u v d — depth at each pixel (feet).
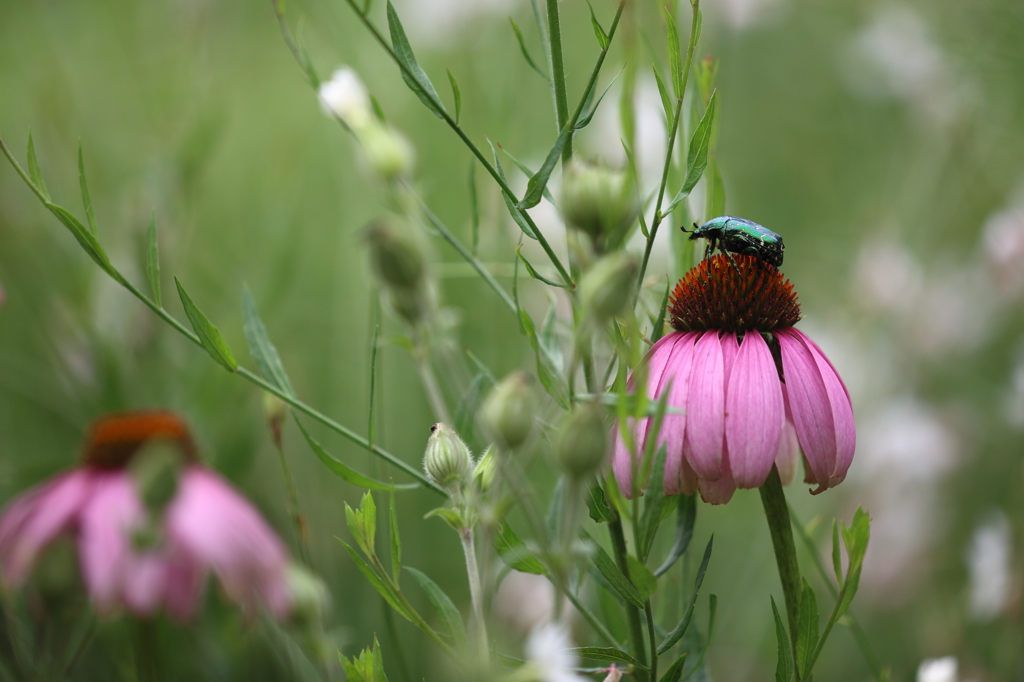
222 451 2.52
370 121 2.03
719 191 2.07
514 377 1.77
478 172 2.71
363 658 1.91
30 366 2.80
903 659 2.61
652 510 1.89
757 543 2.68
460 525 1.86
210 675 2.29
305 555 2.10
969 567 2.65
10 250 2.72
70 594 2.07
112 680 2.29
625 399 1.80
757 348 1.90
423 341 1.87
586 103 1.90
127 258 2.74
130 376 2.68
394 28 1.90
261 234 3.03
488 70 3.15
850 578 1.89
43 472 2.61
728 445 1.88
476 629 1.85
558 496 1.95
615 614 2.07
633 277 1.77
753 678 2.50
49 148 3.05
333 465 1.93
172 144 2.92
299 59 2.06
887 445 3.04
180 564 2.09
